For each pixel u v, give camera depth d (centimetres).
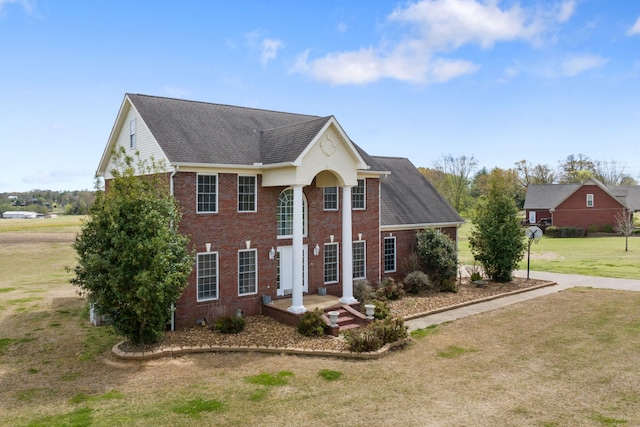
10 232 6769
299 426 1109
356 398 1272
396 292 2578
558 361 1558
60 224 7994
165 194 1802
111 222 1567
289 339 1823
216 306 2067
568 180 10600
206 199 2050
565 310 2305
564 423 1113
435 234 2886
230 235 2108
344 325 2016
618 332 1891
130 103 2208
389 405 1225
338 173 2181
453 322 2105
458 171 7544
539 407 1204
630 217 6372
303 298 2302
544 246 5384
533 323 2064
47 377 1456
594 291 2794
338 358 1631
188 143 2052
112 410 1200
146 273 1522
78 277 1670
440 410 1191
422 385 1365
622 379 1385
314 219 2411
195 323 2011
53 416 1170
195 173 2002
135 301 1573
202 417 1158
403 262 2883
